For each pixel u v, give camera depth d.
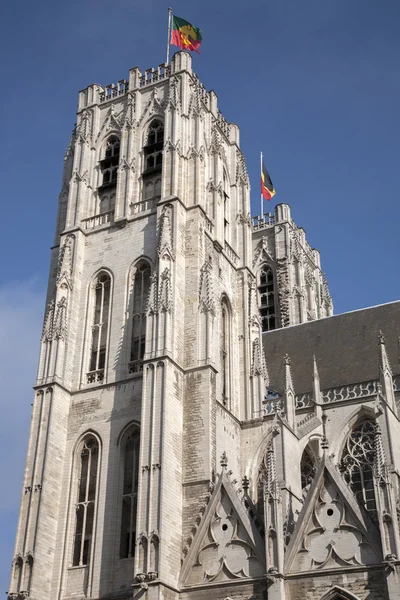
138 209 82.56
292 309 119.50
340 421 80.44
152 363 69.25
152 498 62.88
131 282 78.31
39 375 74.69
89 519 68.56
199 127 86.06
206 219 81.62
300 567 57.91
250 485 76.19
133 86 91.62
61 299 78.31
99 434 71.44
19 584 64.31
